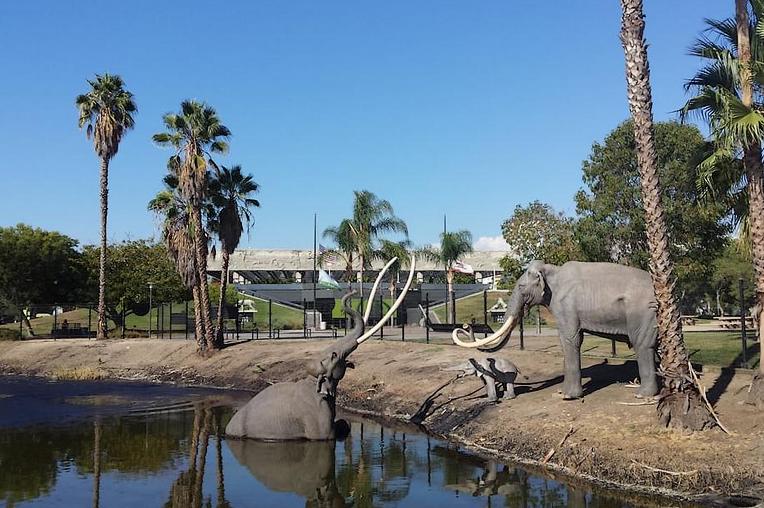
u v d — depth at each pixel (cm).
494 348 1412
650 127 1116
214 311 4778
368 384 1919
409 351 2158
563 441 1145
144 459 1269
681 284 3797
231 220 3058
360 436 1440
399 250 3659
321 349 2578
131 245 5019
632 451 1041
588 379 1460
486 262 8494
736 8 1192
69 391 2336
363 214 3653
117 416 1781
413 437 1427
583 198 2520
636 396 1236
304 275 8406
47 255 4753
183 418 1741
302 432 1385
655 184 1109
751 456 950
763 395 1107
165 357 2917
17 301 4822
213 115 2931
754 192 1152
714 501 891
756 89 1180
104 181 3631
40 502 994
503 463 1188
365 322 1422
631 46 1123
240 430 1414
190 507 970
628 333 1248
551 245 3120
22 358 3147
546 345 2209
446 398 1611
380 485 1077
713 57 1225
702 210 2103
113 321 5259
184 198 2938
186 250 2927
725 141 1123
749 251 1300
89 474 1162
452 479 1100
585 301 1283
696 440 1023
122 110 3722
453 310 2328
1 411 1869
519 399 1416
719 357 1761
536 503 954
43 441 1446
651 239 1106
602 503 931
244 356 2683
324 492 1042
